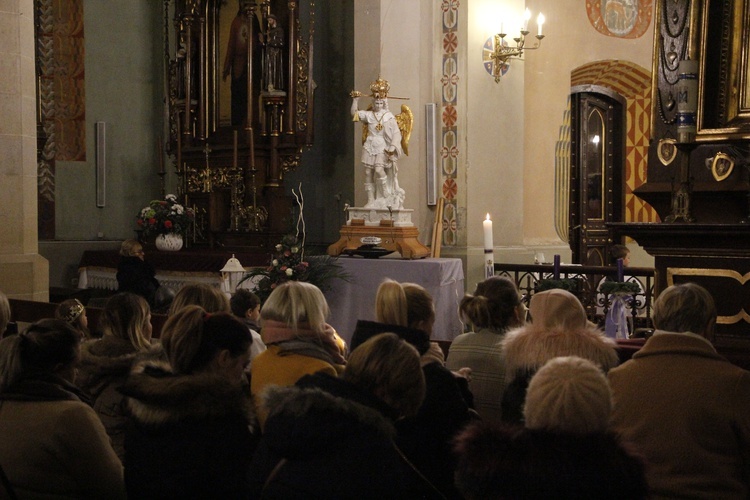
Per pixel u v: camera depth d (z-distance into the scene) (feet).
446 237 33.17
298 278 27.58
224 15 41.88
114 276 41.14
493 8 33.40
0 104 28.04
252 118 40.27
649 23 41.06
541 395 6.68
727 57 22.41
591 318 28.37
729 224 18.33
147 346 11.51
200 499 8.49
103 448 9.46
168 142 43.88
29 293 28.55
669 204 23.65
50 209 44.96
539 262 35.22
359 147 34.88
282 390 7.64
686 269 19.43
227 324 9.25
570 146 40.47
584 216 44.52
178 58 42.83
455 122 32.86
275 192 39.63
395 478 7.25
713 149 22.66
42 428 9.18
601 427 6.61
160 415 8.50
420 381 7.73
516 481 6.41
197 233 41.73
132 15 47.78
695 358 8.95
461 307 12.98
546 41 36.42
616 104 45.93
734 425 8.51
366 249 28.76
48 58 45.01
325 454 7.19
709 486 8.39
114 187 47.19
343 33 40.65
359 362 7.71
